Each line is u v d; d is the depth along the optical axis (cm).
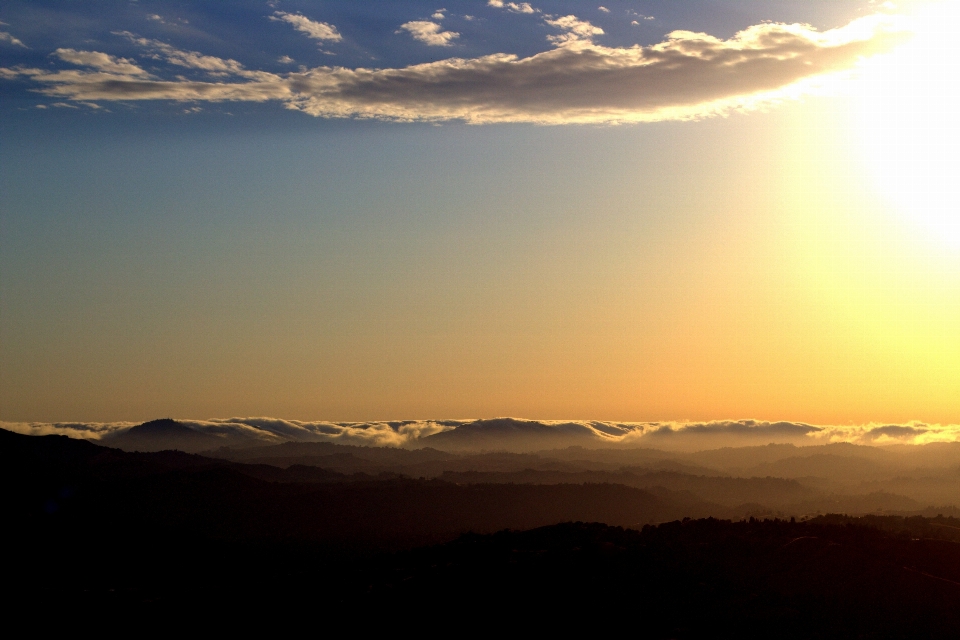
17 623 10925
